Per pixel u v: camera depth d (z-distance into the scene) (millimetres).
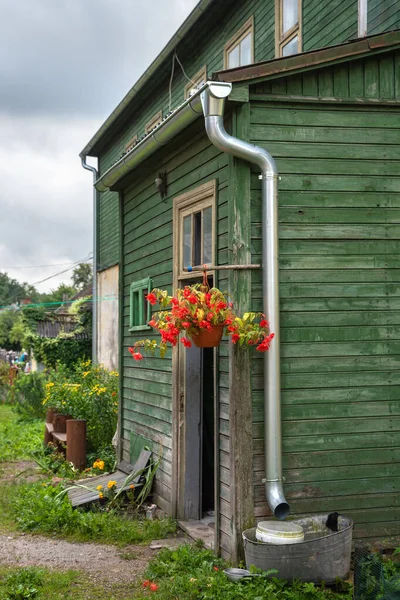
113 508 7871
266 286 5715
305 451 5875
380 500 5965
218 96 5551
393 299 6086
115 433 11086
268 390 5680
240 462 5711
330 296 5980
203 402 8258
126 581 5758
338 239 6004
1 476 10188
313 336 5938
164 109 15898
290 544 5211
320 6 9547
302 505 5836
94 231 20859
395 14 7836
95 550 6691
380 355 6043
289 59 5805
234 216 5816
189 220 7242
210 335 5566
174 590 5332
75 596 5406
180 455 7523
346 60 5984
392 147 6145
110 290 19969
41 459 11102
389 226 6098
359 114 6102
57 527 7359
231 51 12625
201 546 6551
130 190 9531
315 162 5992
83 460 10641
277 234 5758
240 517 5691
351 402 5973
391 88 6180
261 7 11359
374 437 5988
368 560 5098
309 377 5918
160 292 5625
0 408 20578
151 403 8500
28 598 5309
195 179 6996
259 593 5070
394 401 6047
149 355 8633
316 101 5977
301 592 5125
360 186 6062
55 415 12180
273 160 5770
